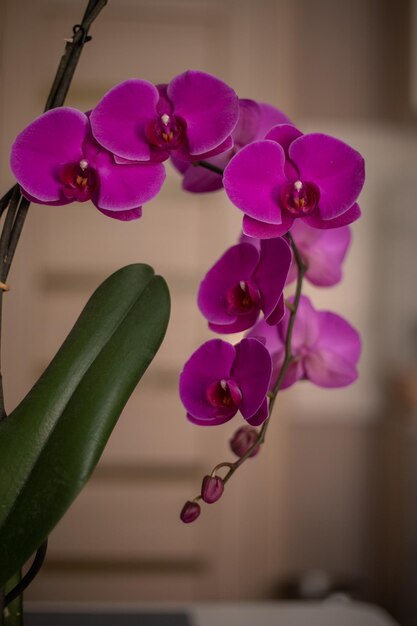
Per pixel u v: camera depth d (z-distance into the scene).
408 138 2.89
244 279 0.53
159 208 2.62
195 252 2.62
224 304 0.54
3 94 2.51
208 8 2.60
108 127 0.47
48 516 0.40
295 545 2.86
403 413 2.84
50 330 2.58
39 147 0.47
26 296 2.57
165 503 2.64
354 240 2.91
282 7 2.62
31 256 2.57
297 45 2.87
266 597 2.65
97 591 2.64
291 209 0.49
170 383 2.62
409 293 2.90
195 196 2.62
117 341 0.47
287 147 0.49
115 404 0.44
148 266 0.52
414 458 2.74
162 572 2.65
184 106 0.48
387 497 2.86
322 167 0.48
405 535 2.76
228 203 2.63
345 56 2.87
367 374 2.89
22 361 2.56
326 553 2.86
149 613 0.85
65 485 0.41
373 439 2.88
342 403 2.88
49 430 0.44
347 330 0.60
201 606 0.89
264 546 2.66
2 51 2.51
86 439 0.42
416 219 2.90
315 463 2.88
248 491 2.66
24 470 0.42
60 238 2.58
